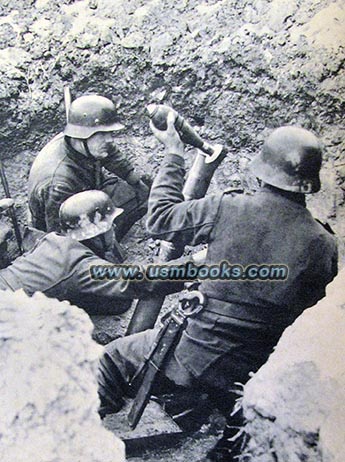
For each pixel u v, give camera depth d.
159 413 3.28
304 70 3.46
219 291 3.24
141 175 3.41
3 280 3.29
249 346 3.25
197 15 3.57
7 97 3.50
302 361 3.03
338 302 3.18
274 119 3.48
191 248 3.30
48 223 3.39
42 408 2.84
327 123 3.45
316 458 2.86
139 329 3.30
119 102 3.52
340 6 3.54
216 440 3.24
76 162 3.38
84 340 3.01
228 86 3.50
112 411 3.28
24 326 2.96
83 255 3.30
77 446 2.83
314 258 3.23
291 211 3.23
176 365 3.27
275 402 2.97
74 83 3.54
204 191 3.38
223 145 3.46
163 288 3.28
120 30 3.56
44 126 3.54
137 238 3.36
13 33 3.58
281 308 3.23
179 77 3.51
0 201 3.44
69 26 3.58
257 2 3.57
